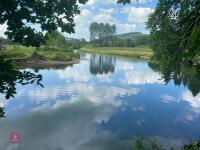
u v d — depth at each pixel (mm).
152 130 21188
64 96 33188
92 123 22859
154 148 9102
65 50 108312
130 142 18656
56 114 25109
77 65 80125
